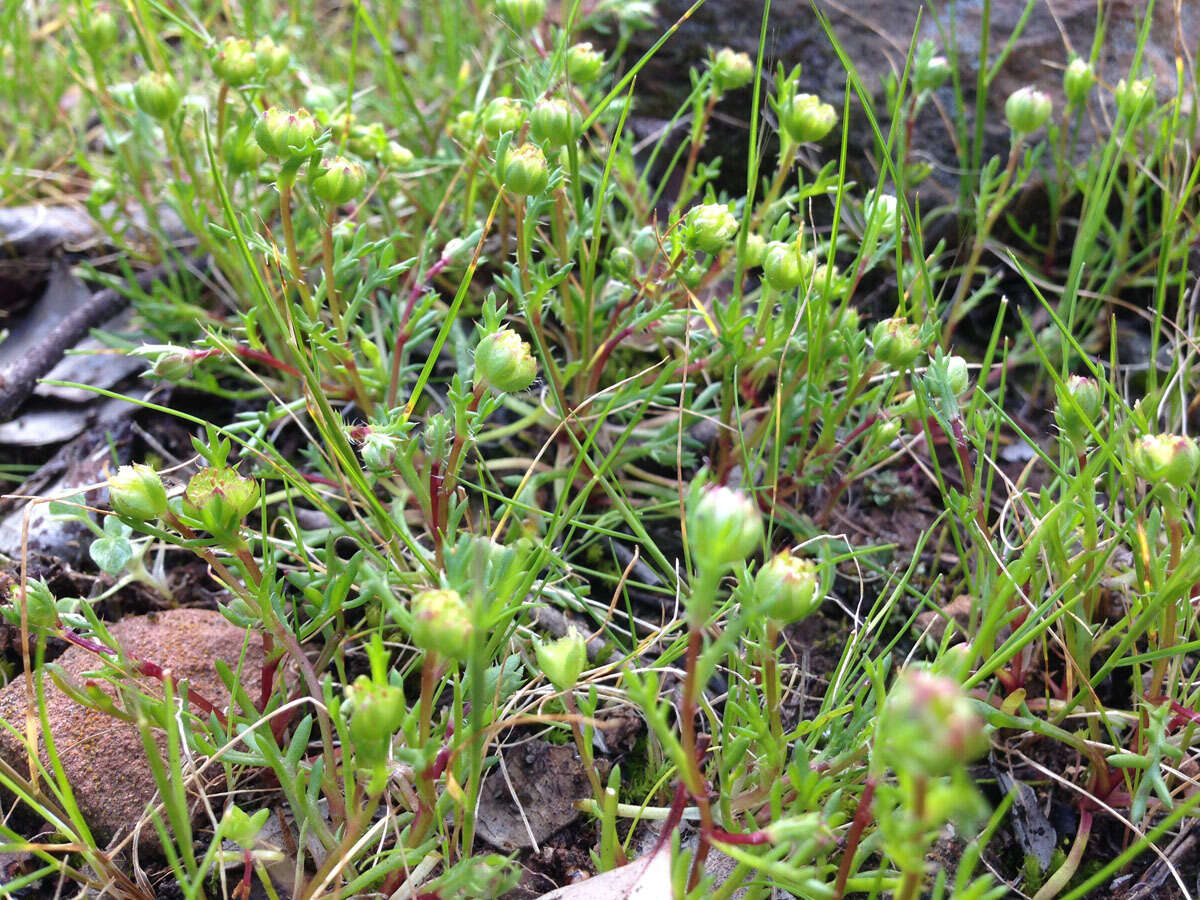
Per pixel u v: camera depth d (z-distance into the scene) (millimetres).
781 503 166
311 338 147
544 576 153
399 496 156
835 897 100
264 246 146
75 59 201
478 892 108
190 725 124
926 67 190
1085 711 138
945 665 115
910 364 145
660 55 227
